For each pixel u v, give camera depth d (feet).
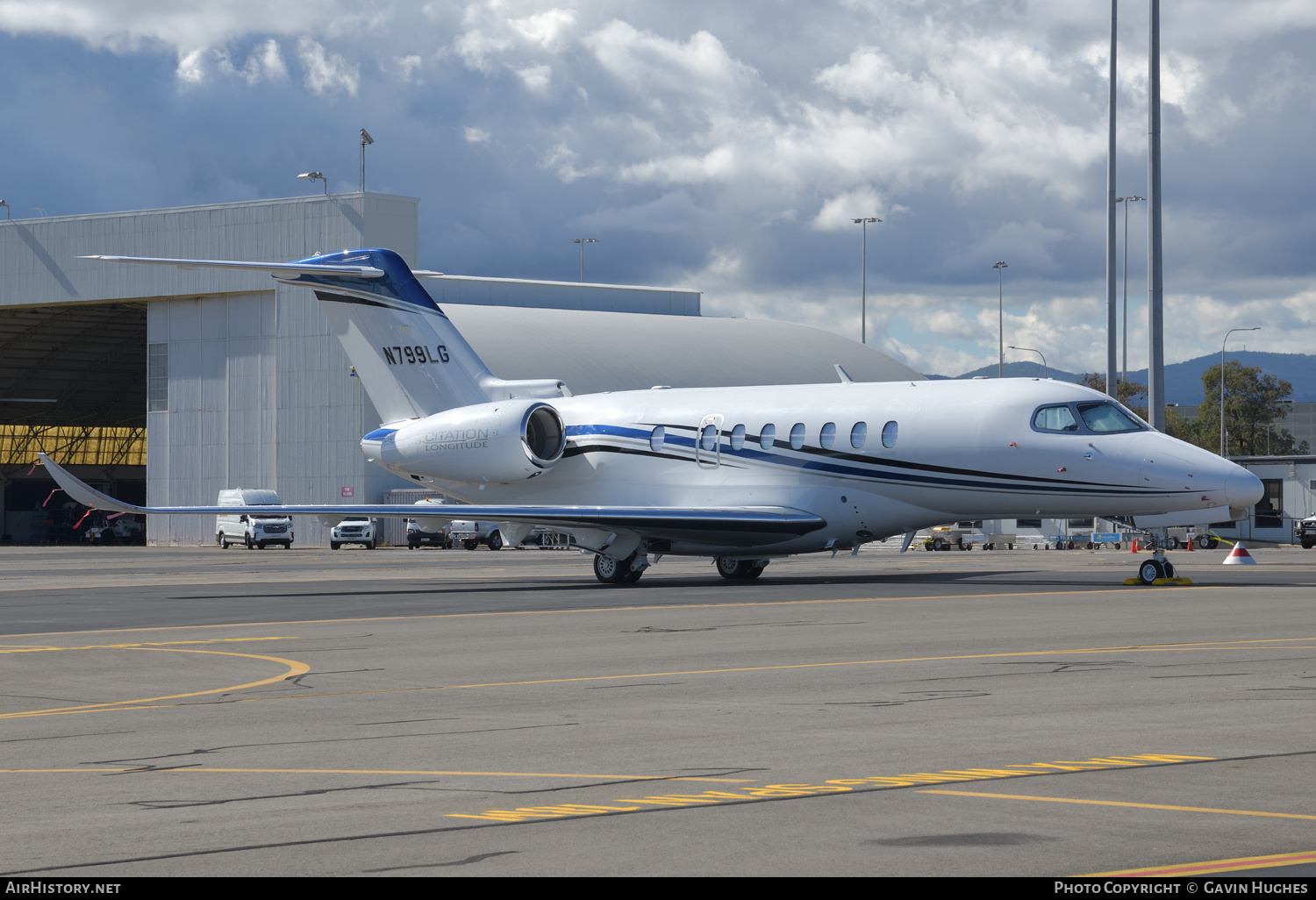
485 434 131.54
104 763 39.63
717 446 126.41
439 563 195.21
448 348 139.03
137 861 28.19
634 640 71.72
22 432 445.78
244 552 265.34
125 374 396.57
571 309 354.13
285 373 284.82
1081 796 32.53
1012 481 112.27
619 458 131.85
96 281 303.48
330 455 280.51
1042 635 70.08
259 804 33.42
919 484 116.16
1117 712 44.88
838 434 120.06
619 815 31.37
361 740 42.60
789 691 51.37
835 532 121.39
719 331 323.57
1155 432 110.52
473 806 32.65
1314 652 61.26
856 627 76.18
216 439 295.89
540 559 211.82
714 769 36.65
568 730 43.60
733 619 82.74
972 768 36.06
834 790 33.60
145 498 475.72
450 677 58.18
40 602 112.27
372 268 140.15
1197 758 37.11
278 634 79.87
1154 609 85.20
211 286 290.76
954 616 82.38
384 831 30.35
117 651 71.61
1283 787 33.45
